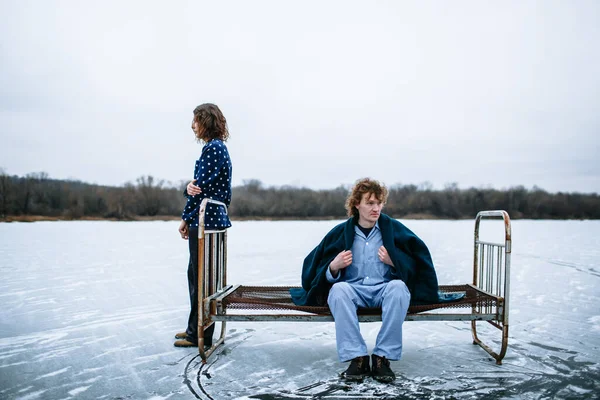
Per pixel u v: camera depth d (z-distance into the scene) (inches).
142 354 143.7
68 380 120.8
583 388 113.0
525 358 137.6
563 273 325.1
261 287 158.2
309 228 1025.5
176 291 256.5
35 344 154.6
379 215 140.1
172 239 647.1
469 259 408.5
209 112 152.3
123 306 216.7
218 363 135.2
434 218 2076.8
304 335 168.7
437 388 113.6
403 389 113.0
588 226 1225.4
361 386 115.6
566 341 156.3
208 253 137.6
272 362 136.2
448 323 186.1
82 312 203.5
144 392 112.4
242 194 2025.1
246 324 187.0
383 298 125.0
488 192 2213.3
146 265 364.8
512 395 108.7
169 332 171.2
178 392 112.3
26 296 238.7
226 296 139.3
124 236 708.0
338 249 136.6
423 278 133.4
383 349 120.5
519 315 196.9
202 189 146.8
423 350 148.0
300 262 388.8
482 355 141.7
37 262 376.8
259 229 977.5
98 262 380.8
